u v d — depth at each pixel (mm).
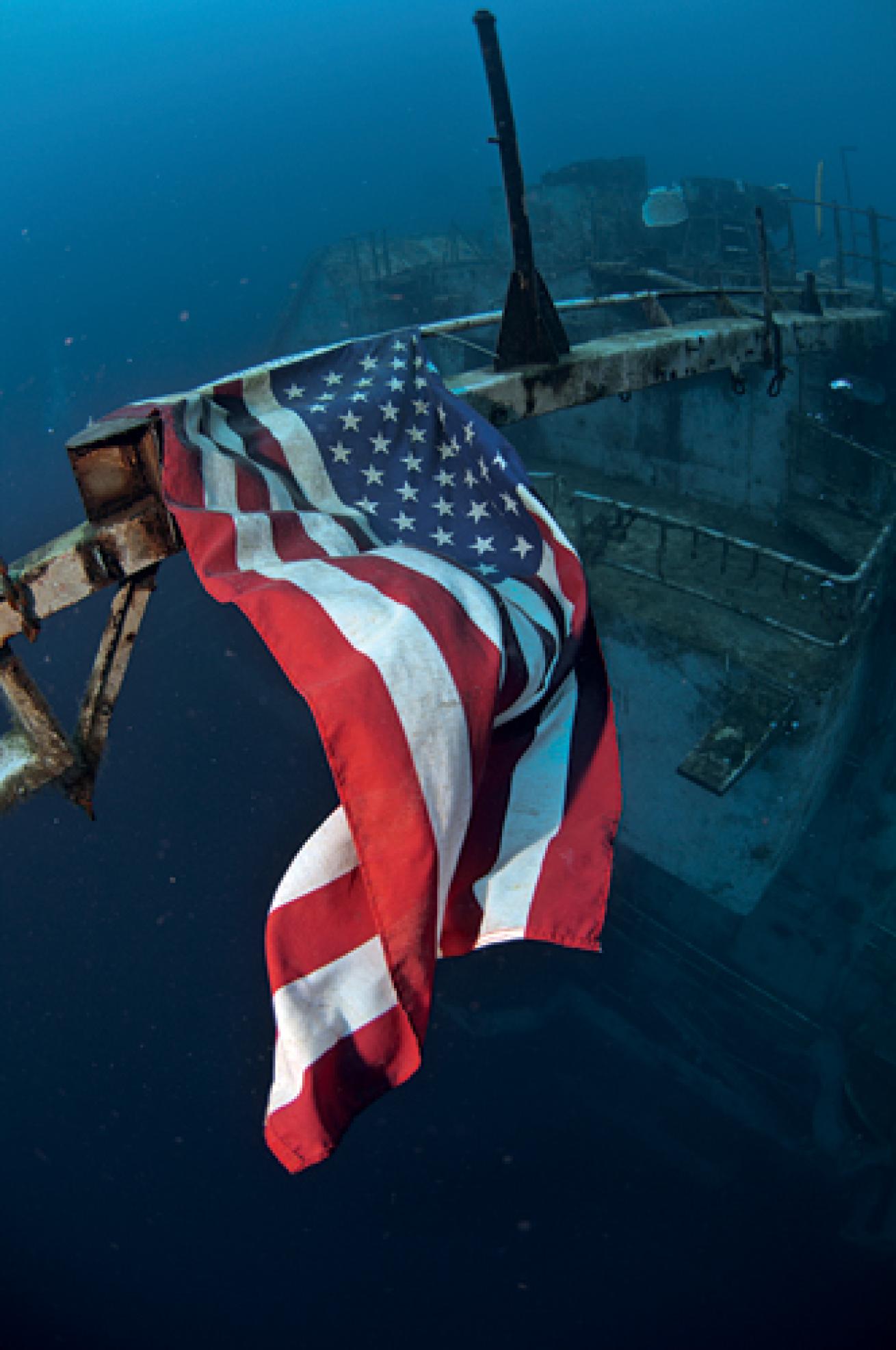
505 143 5816
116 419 4332
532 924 3639
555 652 4090
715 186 23750
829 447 14391
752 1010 20031
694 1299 18469
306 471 4539
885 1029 18156
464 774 3229
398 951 2988
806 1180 18688
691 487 17094
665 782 16219
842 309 15281
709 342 7797
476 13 5473
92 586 4438
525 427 19828
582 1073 21547
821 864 19266
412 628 3346
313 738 25203
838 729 15289
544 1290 19625
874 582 13758
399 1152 22016
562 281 19875
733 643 13844
